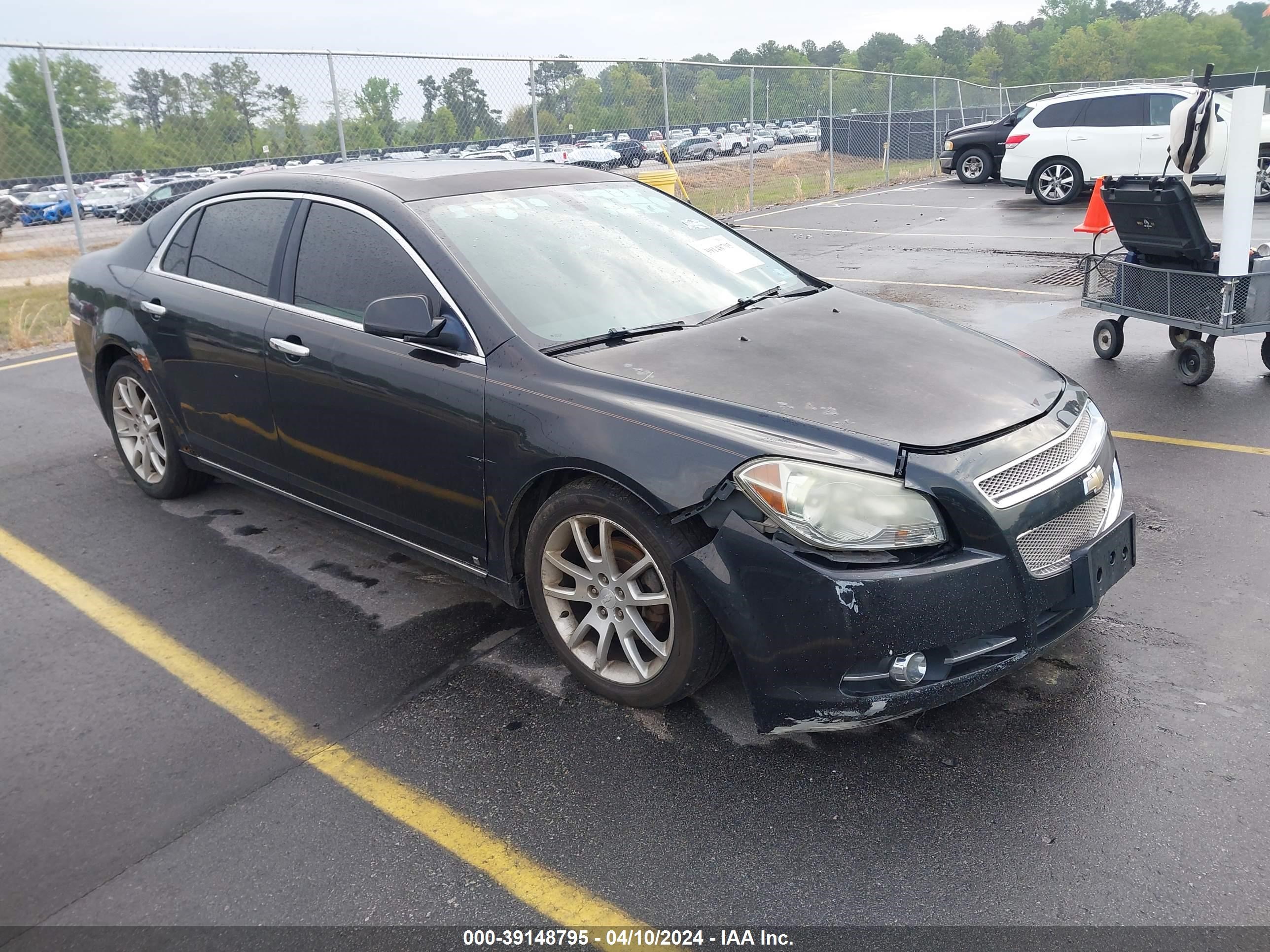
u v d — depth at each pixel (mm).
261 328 3736
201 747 2891
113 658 3404
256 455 4012
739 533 2527
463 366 3111
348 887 2328
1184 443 4980
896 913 2182
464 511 3211
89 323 4664
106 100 10391
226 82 11148
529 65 13852
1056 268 10258
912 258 11492
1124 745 2713
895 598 2422
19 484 5070
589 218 3762
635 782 2664
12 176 10016
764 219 16719
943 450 2561
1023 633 2590
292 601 3779
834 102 21922
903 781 2617
